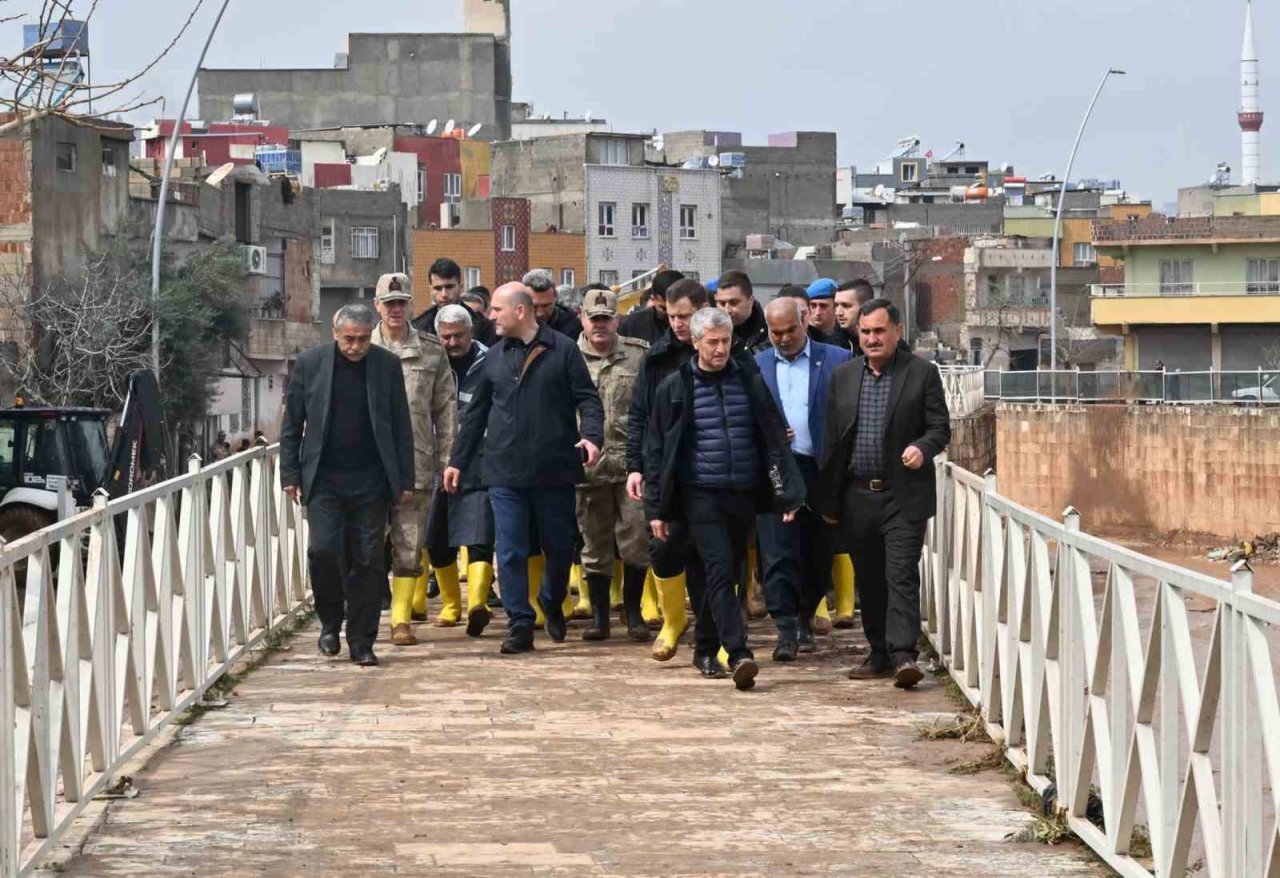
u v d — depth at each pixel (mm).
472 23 121375
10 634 6988
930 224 129875
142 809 8484
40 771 7457
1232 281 74312
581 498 13555
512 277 95812
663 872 7512
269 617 14039
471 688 11656
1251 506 60188
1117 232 75625
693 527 11695
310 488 12477
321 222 84562
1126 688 7316
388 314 13406
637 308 14945
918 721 10633
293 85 116438
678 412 11625
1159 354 75875
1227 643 5914
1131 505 63562
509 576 13016
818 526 12938
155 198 56969
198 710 10875
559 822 8305
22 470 27891
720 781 9141
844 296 14148
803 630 13164
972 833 8164
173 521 10656
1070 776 8102
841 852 7840
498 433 12938
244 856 7703
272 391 67750
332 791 8859
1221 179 136375
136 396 29031
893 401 11438
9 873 6949
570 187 103500
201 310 51875
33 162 48344
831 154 119875
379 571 12602
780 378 12789
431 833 8102
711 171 106938
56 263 49344
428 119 116188
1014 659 9422
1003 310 106375
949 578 12234
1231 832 5891
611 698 11305
